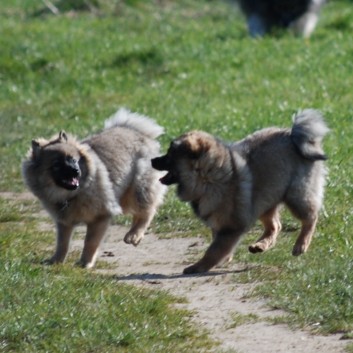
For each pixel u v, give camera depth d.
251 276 18.97
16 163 31.53
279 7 50.12
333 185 24.33
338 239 20.73
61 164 20.23
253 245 20.25
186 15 61.16
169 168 19.70
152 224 24.25
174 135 31.14
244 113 34.03
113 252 22.28
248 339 15.59
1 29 55.53
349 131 29.98
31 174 20.80
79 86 43.09
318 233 21.28
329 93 36.69
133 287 18.33
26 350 15.20
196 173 19.45
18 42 50.84
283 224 22.47
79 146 20.66
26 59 47.34
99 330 15.75
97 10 62.66
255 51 45.59
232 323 16.34
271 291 17.70
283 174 19.83
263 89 38.41
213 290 18.38
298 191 19.98
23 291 17.55
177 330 15.95
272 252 20.53
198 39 50.34
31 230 24.41
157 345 15.34
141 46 47.91
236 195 19.42
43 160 20.53
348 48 44.84
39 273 18.92
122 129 22.27
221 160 19.38
